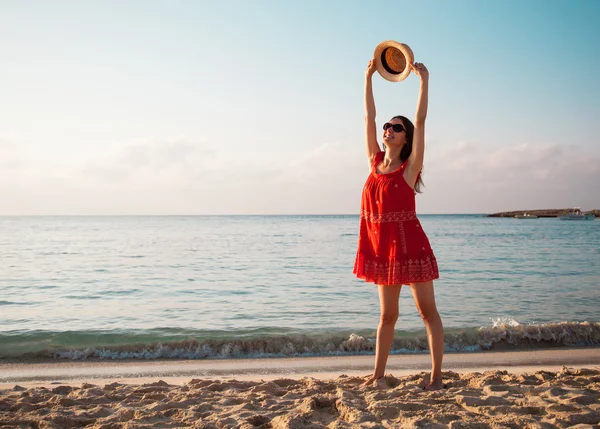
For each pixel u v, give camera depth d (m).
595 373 4.58
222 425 3.08
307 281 16.50
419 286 3.77
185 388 4.43
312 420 3.12
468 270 19.61
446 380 4.29
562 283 15.89
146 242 39.81
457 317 10.58
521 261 23.09
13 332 8.88
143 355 7.42
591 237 45.69
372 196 3.81
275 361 6.90
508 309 11.51
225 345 7.70
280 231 64.50
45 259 24.19
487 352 7.39
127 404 3.76
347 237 48.44
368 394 3.66
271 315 10.78
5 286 15.23
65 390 4.38
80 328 9.33
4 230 67.50
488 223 103.06
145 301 12.62
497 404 3.38
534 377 4.43
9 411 3.59
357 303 12.31
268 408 3.48
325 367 6.42
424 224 95.56
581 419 2.98
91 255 26.78
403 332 8.58
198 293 13.94
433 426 2.85
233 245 36.16
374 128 4.15
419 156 3.68
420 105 3.69
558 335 8.07
